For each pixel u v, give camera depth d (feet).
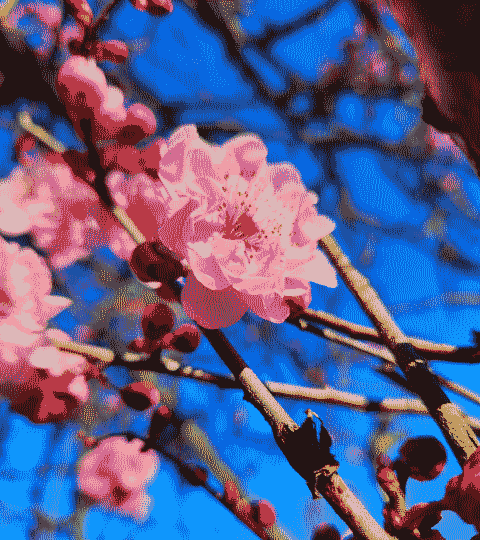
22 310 1.24
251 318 3.20
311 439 1.13
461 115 1.16
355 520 1.12
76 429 2.50
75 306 2.92
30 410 1.24
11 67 1.29
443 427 1.16
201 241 1.17
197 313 1.16
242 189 1.19
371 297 1.22
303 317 1.25
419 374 1.18
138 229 1.19
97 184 1.20
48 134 1.32
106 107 1.20
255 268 1.16
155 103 3.23
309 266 1.19
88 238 1.35
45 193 1.36
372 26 3.02
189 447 2.06
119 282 3.05
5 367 1.24
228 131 3.29
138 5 1.35
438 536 1.14
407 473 1.20
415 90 3.54
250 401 1.15
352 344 1.27
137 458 1.61
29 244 1.46
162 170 1.17
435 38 1.14
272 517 1.28
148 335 1.23
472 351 1.24
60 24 1.58
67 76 1.20
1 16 1.32
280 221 1.19
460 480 1.12
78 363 1.24
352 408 1.24
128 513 1.62
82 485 1.62
